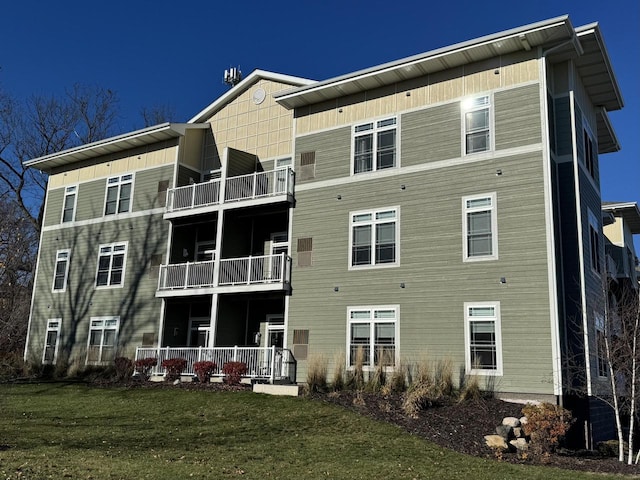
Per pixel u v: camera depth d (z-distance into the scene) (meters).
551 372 14.52
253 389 16.75
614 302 16.59
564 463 11.61
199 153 24.94
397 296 17.36
